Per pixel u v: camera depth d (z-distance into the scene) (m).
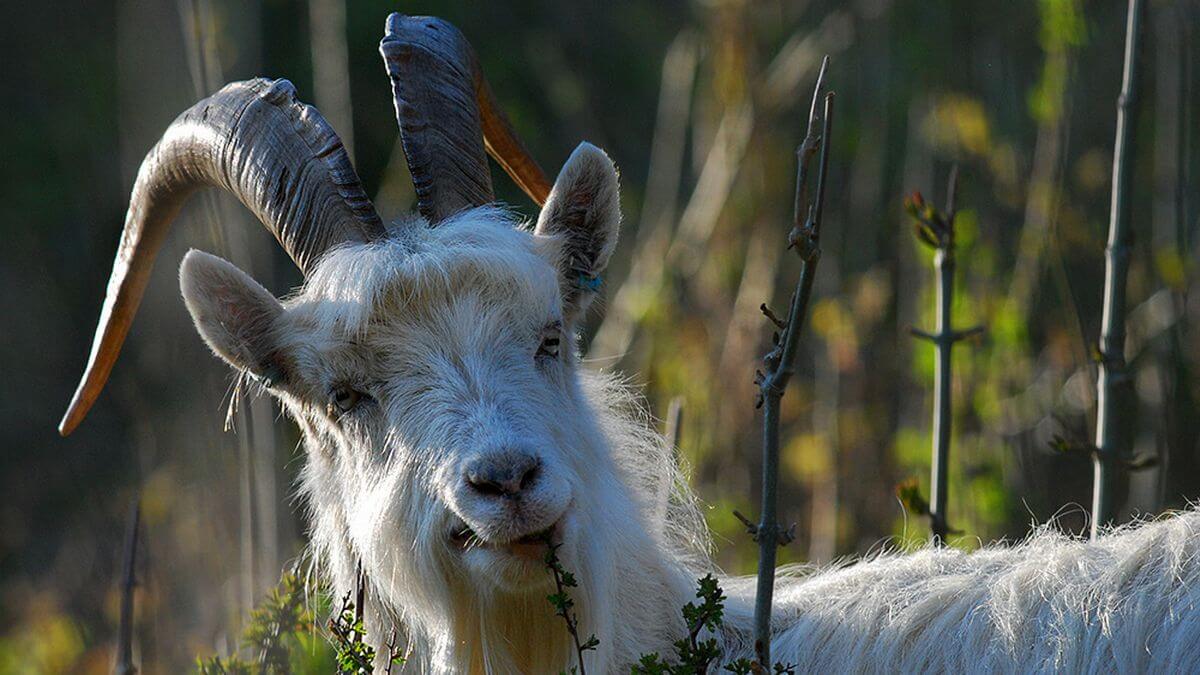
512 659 8.45
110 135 29.88
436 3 26.94
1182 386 17.23
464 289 8.44
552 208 9.12
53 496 24.06
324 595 9.80
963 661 8.37
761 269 19.05
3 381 27.08
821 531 16.62
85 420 24.80
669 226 20.41
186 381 19.45
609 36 28.27
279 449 15.94
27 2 31.73
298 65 25.83
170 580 15.16
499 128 10.00
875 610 8.84
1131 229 10.41
